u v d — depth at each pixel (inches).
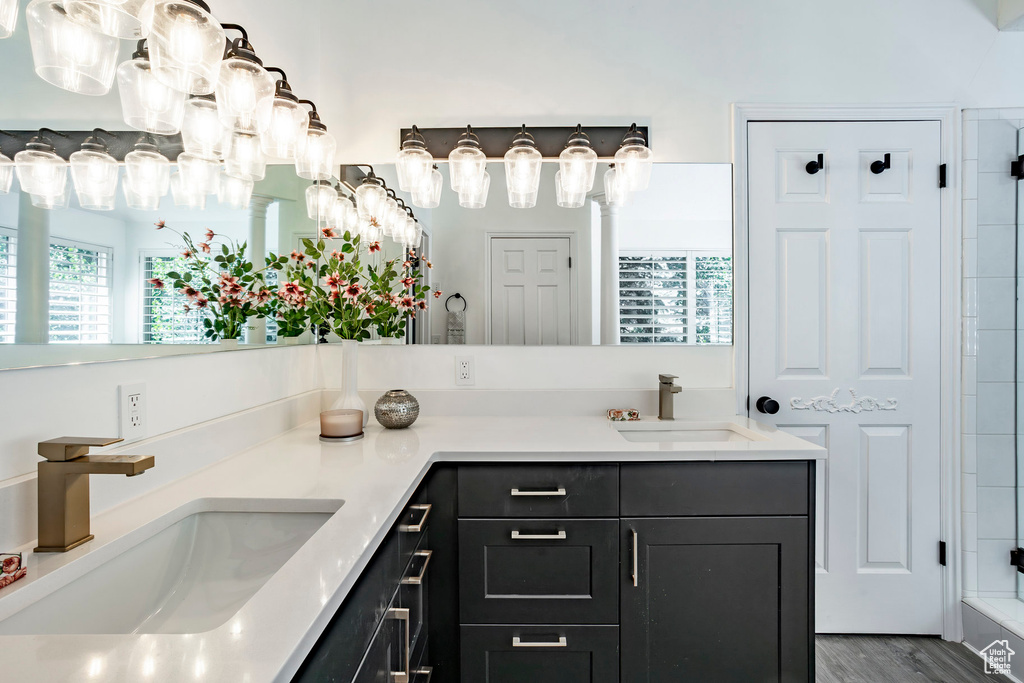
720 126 81.0
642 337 81.0
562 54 81.3
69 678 19.3
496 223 80.9
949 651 75.4
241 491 42.6
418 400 80.1
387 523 36.7
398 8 81.3
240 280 57.5
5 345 31.1
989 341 79.0
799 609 57.4
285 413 68.0
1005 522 78.5
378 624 35.9
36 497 32.0
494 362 81.5
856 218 80.0
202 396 51.2
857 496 80.0
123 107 38.5
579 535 57.1
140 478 41.3
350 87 81.4
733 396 79.7
